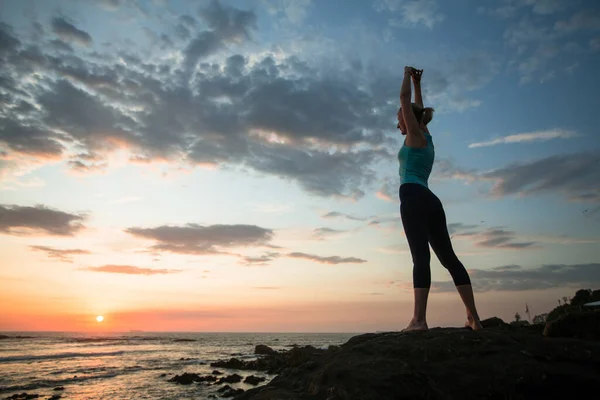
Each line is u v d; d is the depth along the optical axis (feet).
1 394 69.41
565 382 8.16
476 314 12.16
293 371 11.46
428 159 13.30
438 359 9.46
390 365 9.40
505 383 8.46
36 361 132.16
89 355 161.58
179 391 73.26
